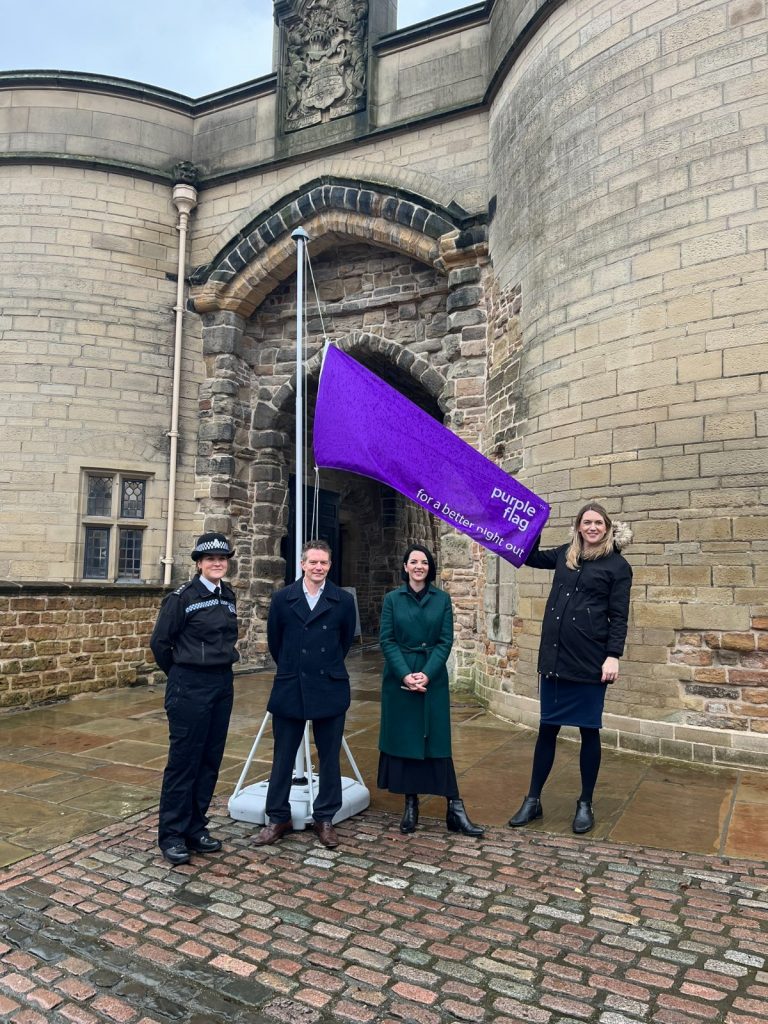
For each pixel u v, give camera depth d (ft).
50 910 9.89
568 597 13.11
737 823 13.08
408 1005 7.74
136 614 27.55
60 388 30.40
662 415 18.13
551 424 20.89
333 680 12.58
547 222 21.63
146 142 32.89
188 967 8.50
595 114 20.17
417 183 28.91
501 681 23.16
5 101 31.91
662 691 17.69
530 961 8.55
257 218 31.83
